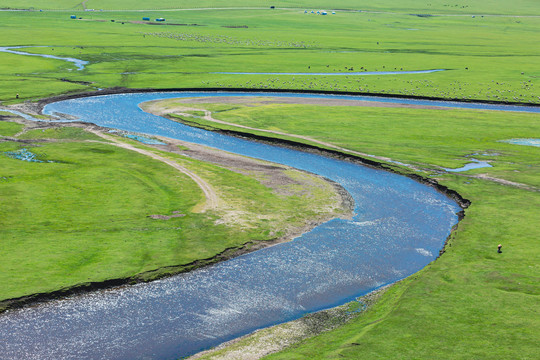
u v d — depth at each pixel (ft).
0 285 147.64
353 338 127.65
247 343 128.47
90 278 154.81
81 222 193.26
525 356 117.50
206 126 347.77
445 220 213.05
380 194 240.94
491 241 185.88
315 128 351.46
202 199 221.25
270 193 233.76
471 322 133.08
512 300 144.15
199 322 139.03
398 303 144.87
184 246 178.40
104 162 262.47
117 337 131.34
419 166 277.85
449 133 349.00
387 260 177.47
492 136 344.69
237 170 263.70
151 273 160.66
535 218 207.00
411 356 118.32
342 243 188.55
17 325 134.31
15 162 255.50
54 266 160.15
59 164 257.14
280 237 190.60
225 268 167.84
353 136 334.85
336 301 151.33
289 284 159.84
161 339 131.13
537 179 258.37
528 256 172.55
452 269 164.55
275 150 307.58
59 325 135.44
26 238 177.88
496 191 240.94
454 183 251.39
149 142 307.17
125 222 195.00
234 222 199.82
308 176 261.24
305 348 124.47
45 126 328.29
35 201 209.46
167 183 237.86
